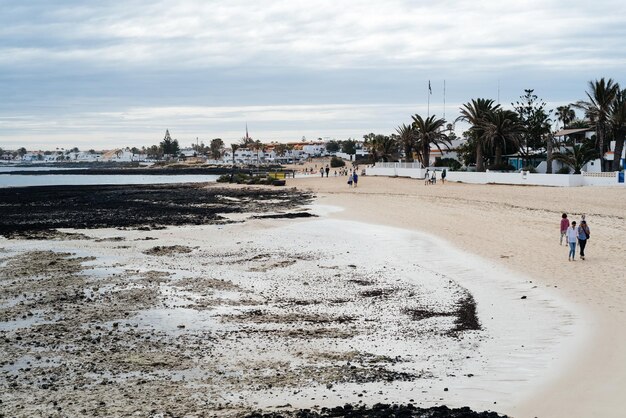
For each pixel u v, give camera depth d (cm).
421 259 2727
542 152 9044
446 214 4372
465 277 2320
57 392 1255
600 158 6781
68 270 2634
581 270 2295
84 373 1373
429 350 1495
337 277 2419
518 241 3042
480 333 1617
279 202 6412
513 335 1579
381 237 3434
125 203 6694
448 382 1264
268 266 2680
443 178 7512
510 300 1942
